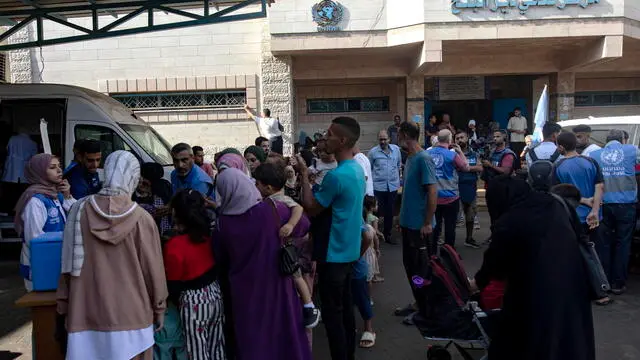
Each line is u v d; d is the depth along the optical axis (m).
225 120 13.41
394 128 13.50
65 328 3.13
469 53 14.17
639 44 13.52
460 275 3.88
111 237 2.95
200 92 13.41
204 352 3.41
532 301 2.92
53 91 8.12
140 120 9.10
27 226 3.84
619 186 6.00
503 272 3.18
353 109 15.08
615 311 5.54
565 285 2.92
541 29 11.89
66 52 13.20
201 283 3.40
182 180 5.39
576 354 2.89
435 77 15.46
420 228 5.11
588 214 5.73
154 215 4.38
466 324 3.81
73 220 3.00
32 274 3.46
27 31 13.05
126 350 2.96
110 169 3.05
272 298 3.44
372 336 4.76
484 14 11.86
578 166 5.69
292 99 13.50
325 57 13.93
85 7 8.52
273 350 3.41
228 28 13.20
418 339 4.90
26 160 8.03
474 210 8.41
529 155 6.67
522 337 2.95
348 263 3.83
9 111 8.70
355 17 12.45
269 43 12.95
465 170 6.70
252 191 3.51
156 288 3.09
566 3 11.78
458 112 16.16
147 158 8.06
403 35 12.20
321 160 5.97
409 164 5.17
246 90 13.22
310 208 3.84
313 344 4.88
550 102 15.20
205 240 3.47
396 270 7.24
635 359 4.39
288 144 13.21
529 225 3.02
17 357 4.54
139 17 13.12
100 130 8.05
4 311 5.73
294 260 3.43
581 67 13.77
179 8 10.64
